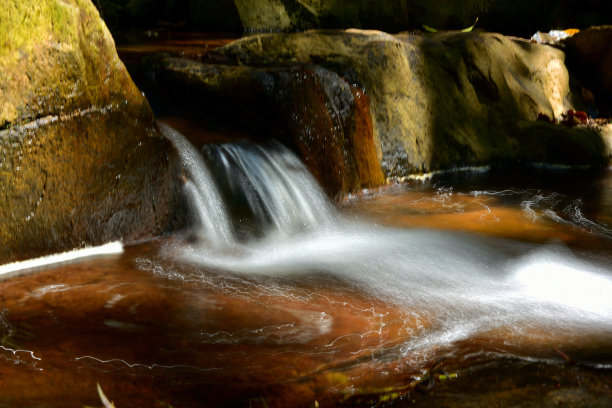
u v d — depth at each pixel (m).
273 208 5.88
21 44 4.08
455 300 4.19
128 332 3.37
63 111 4.40
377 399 2.79
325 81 6.91
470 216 6.67
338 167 6.93
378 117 8.04
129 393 2.74
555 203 7.44
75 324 3.44
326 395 2.82
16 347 3.11
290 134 6.41
